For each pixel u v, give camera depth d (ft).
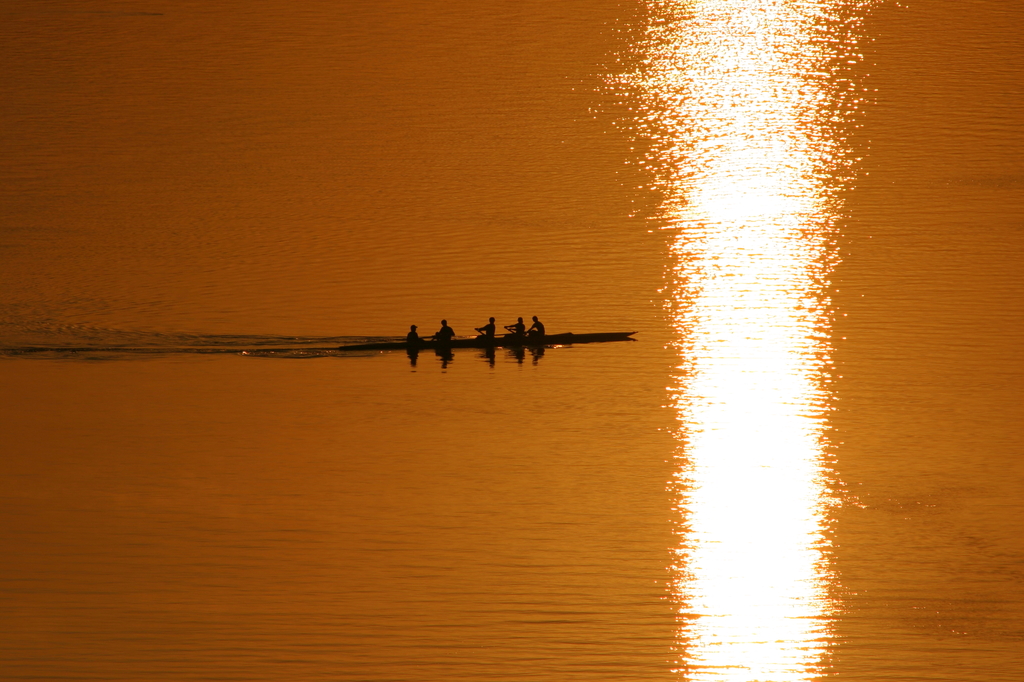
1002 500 438.40
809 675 320.09
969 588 371.56
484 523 417.69
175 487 446.60
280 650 326.24
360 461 474.90
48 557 384.88
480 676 314.96
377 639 333.01
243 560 384.88
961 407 528.22
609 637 337.31
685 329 638.12
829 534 411.54
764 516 424.46
